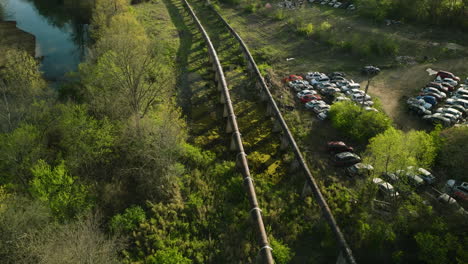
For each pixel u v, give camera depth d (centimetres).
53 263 2989
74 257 3081
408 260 3938
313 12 11812
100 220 4184
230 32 9981
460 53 8588
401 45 9112
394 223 4197
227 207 4459
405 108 6619
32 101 5597
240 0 12938
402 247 4075
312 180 4456
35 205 3656
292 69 8225
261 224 3922
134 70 5303
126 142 5041
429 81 7512
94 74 5916
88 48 8912
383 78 7725
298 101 6912
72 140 4738
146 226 4103
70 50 9094
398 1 10562
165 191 4609
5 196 3803
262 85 6781
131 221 4125
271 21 11212
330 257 3941
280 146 5666
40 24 10600
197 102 6850
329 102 6894
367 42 9000
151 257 3712
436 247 3738
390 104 6769
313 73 7800
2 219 3425
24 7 11844
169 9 12375
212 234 4156
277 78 7769
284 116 6384
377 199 4662
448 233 3803
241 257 3853
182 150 5097
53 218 3803
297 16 11419
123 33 6800
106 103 5491
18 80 5844
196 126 6169
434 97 6638
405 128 6053
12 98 5747
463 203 4594
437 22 10094
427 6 10200
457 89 7156
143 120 5091
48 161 4697
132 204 4469
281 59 8738
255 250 3916
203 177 4944
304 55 8950
